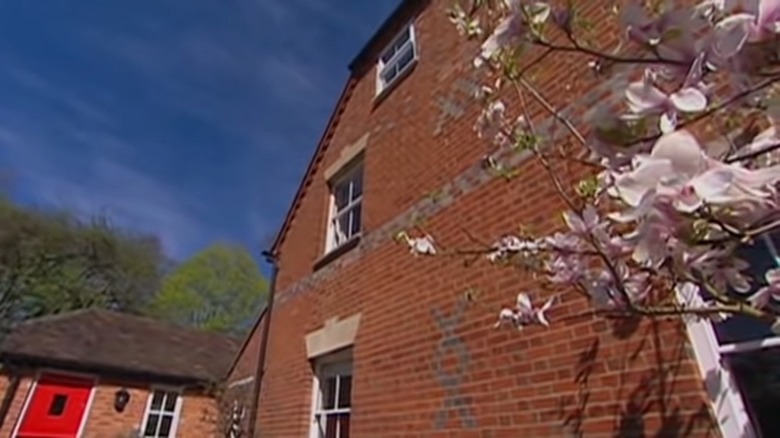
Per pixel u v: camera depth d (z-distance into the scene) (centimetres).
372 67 756
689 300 189
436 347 429
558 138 339
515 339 351
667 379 253
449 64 546
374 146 669
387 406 468
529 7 155
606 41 316
